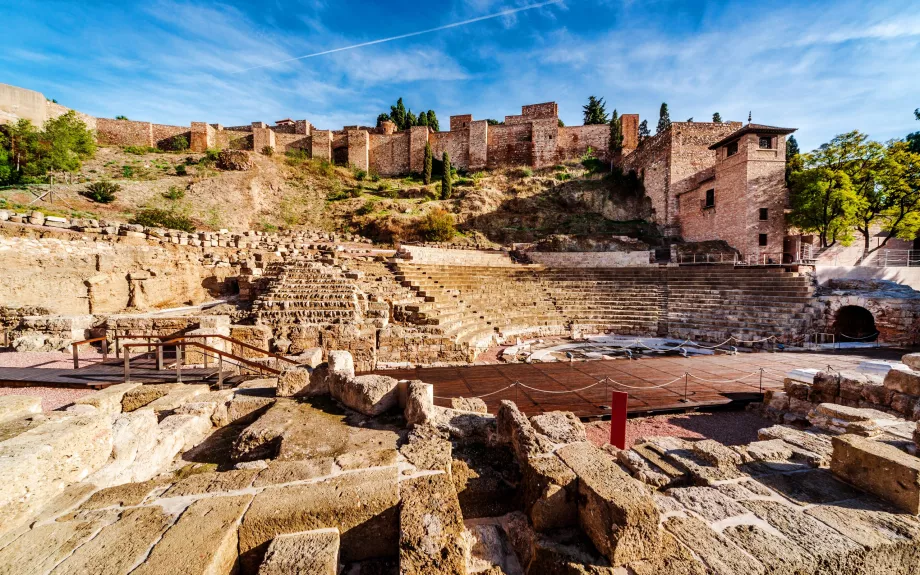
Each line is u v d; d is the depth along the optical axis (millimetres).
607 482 3281
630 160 41469
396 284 17688
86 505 3121
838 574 2938
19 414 4078
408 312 14516
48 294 13375
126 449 4203
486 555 3322
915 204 22719
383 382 5711
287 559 2559
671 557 2934
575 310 20578
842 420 6059
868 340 17484
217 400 6055
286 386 6273
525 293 21812
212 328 10414
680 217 33844
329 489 3264
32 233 13219
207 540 2627
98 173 33969
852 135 24016
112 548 2561
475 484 4109
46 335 10836
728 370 11391
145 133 46375
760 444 5020
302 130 50781
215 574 2484
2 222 12867
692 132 34281
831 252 26875
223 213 32156
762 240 25578
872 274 20453
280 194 39031
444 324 14562
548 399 8852
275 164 43031
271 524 2889
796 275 18672
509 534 3592
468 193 39531
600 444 6953
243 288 16922
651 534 2926
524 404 8516
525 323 19172
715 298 19625
